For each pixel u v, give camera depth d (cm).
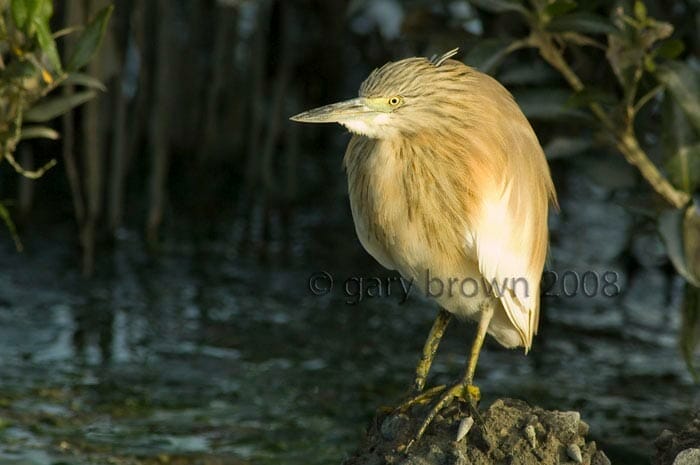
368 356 1182
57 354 1137
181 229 1505
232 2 1565
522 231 781
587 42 930
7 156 907
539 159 797
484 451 681
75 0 1201
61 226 1477
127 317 1243
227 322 1248
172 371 1115
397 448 698
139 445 941
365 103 734
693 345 1003
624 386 1123
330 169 1689
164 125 1442
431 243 769
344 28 1625
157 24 1444
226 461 922
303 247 1469
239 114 1616
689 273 937
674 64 922
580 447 690
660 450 719
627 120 939
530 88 1006
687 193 961
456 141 753
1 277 1321
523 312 789
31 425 962
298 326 1252
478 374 1143
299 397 1073
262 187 1564
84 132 1331
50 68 952
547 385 1119
